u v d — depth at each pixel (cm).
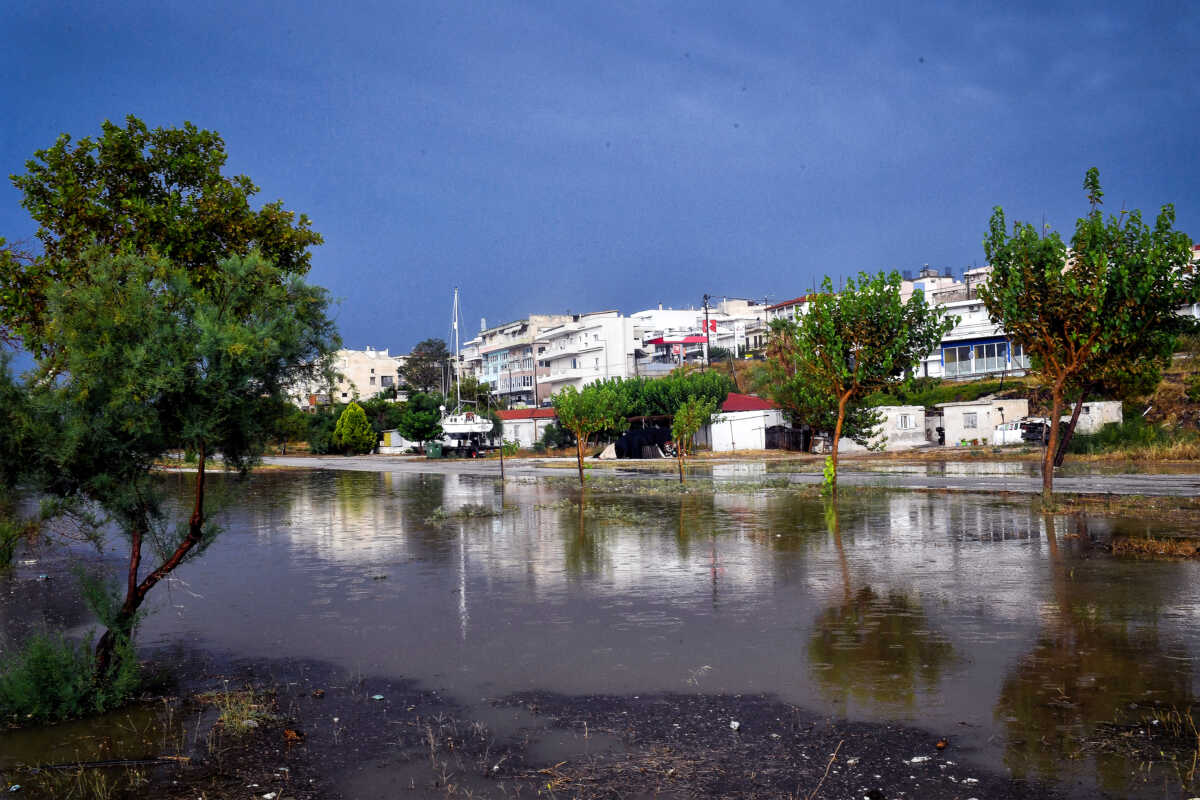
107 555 1591
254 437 791
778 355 5694
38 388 730
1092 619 908
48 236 1588
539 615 1010
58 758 607
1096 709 644
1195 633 844
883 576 1180
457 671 795
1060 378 2059
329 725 663
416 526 1966
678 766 567
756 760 573
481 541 1669
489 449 7156
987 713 644
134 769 584
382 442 8775
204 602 1142
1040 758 560
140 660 861
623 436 5916
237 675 802
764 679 743
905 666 765
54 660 711
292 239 1836
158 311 746
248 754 607
